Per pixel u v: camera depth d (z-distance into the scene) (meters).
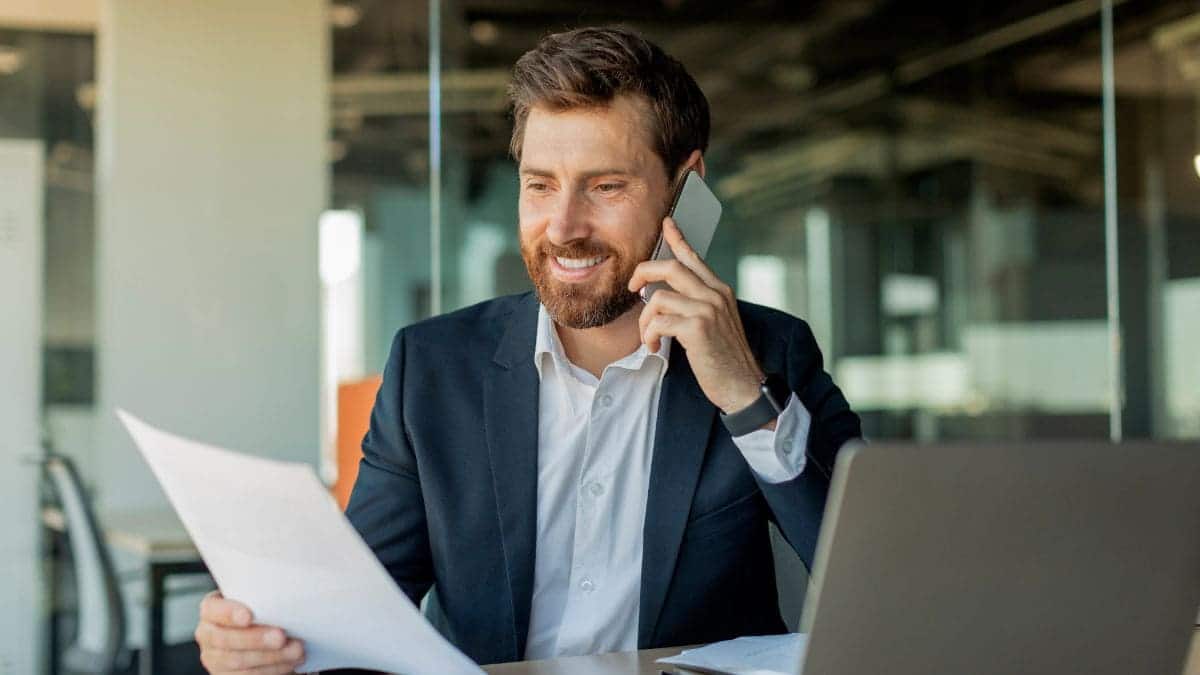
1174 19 5.68
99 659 3.33
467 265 4.02
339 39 3.83
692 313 1.27
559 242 1.32
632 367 1.37
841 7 6.49
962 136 7.38
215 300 3.63
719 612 1.33
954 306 7.83
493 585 1.32
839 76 7.08
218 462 0.96
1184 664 0.96
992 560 0.84
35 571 3.38
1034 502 0.83
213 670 1.06
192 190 3.62
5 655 3.30
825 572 0.80
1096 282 6.79
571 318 1.34
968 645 0.86
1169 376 6.15
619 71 1.31
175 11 3.62
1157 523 0.89
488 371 1.40
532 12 4.14
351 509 1.38
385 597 0.95
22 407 3.43
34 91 3.49
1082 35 6.19
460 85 4.03
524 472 1.35
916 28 6.68
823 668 0.82
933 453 0.79
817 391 1.46
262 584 1.03
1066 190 6.86
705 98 1.42
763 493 1.31
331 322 3.78
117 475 3.48
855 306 7.70
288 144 3.75
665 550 1.32
